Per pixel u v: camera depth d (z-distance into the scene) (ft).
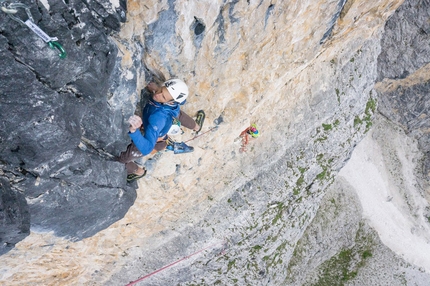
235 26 22.79
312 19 28.40
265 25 24.53
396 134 91.81
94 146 20.13
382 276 82.74
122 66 18.66
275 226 49.65
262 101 34.47
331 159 53.52
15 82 13.23
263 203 45.47
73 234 24.85
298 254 70.28
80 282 37.76
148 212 35.40
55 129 15.14
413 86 82.07
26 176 16.75
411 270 85.66
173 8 18.74
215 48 23.43
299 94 41.86
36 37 12.69
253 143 40.57
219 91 28.12
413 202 90.63
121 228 34.88
